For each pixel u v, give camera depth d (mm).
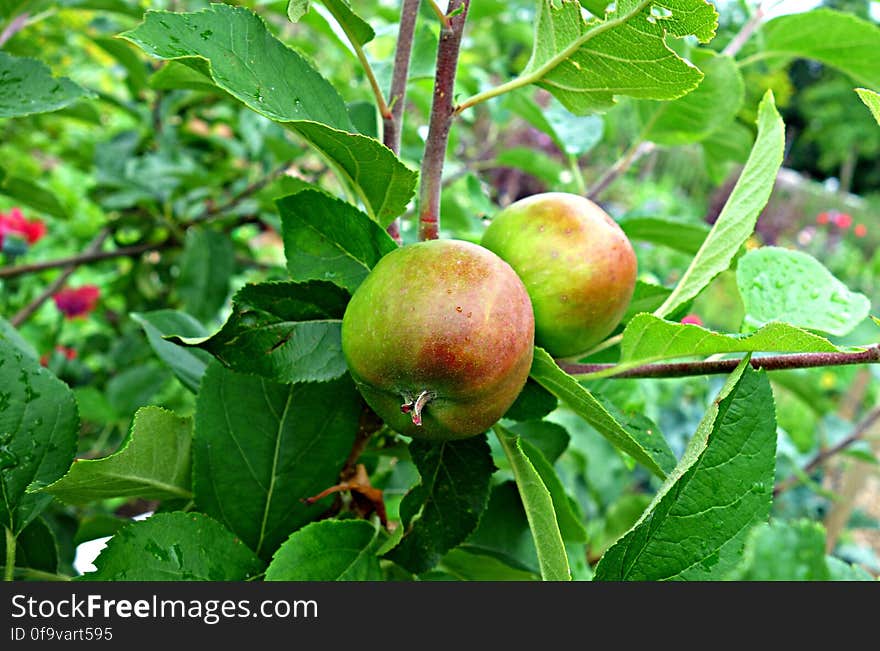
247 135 746
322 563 312
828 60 564
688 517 296
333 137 285
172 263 815
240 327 296
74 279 1373
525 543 377
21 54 676
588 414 304
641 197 2547
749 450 297
